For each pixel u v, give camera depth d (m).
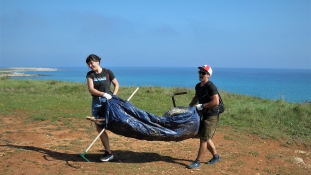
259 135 8.79
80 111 12.03
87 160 6.20
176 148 7.40
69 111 11.93
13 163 5.91
